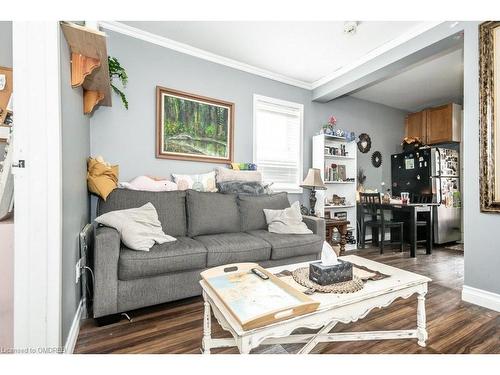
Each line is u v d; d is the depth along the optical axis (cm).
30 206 116
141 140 283
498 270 201
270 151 382
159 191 255
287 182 395
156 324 175
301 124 402
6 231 122
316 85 402
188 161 313
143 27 270
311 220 286
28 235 115
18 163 114
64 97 139
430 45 257
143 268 178
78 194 184
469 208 220
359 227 444
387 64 299
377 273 154
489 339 158
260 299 114
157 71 291
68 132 149
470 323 178
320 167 392
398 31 271
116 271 173
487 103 207
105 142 264
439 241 430
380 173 500
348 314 122
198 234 250
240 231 277
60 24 127
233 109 339
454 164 465
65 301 137
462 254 381
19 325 115
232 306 107
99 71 178
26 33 116
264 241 238
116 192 230
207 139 322
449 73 374
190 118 311
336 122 443
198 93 316
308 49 308
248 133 356
